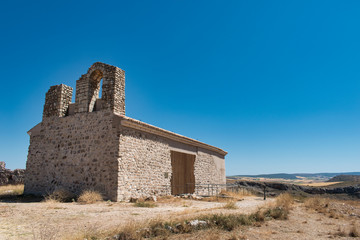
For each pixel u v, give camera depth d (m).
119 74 16.47
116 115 15.18
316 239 7.56
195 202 15.42
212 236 7.03
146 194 16.08
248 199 19.06
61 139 16.98
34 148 17.91
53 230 7.10
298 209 13.81
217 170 27.55
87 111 16.67
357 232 8.23
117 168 14.23
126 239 6.45
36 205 12.14
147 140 16.94
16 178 29.59
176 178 21.56
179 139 20.20
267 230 8.31
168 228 7.39
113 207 11.77
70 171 15.91
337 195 37.09
